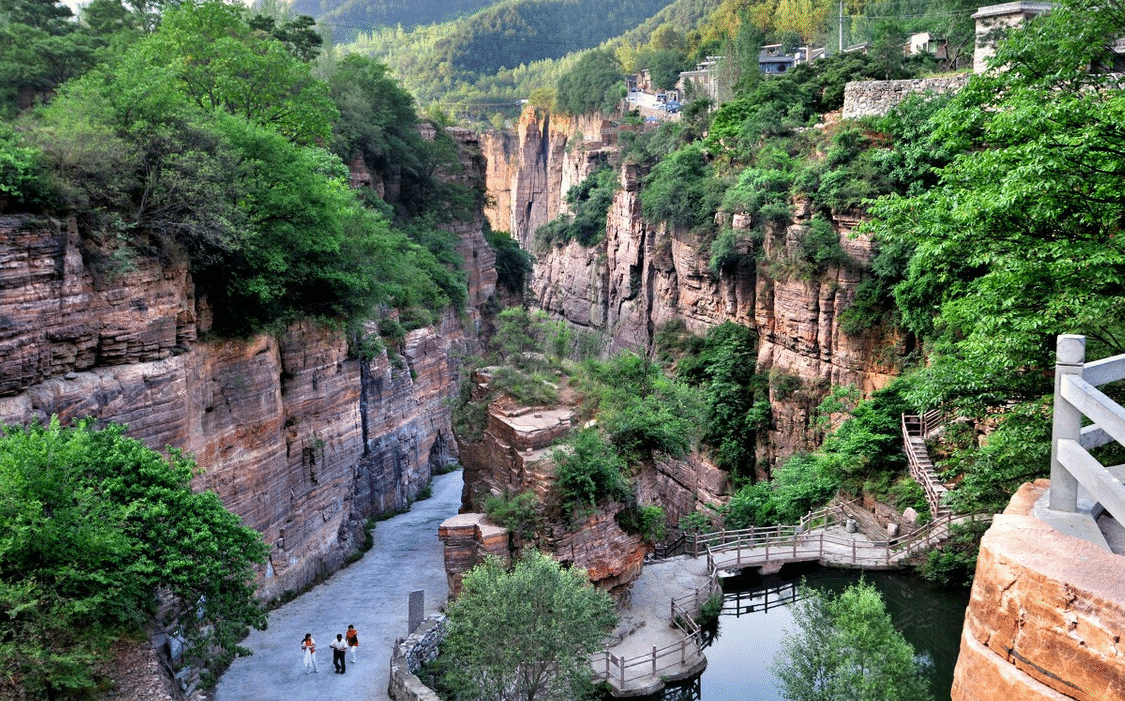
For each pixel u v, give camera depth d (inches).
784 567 1530.5
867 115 2372.0
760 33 4653.1
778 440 2404.0
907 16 3887.8
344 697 1021.2
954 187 1008.2
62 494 774.5
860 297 2171.5
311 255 1445.6
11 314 925.8
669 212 2960.1
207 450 1195.9
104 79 1403.8
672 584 1450.5
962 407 1001.5
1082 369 279.1
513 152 7529.5
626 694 1137.4
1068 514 278.7
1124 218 909.2
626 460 1290.6
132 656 800.9
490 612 948.0
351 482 1598.2
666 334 2992.1
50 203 987.3
